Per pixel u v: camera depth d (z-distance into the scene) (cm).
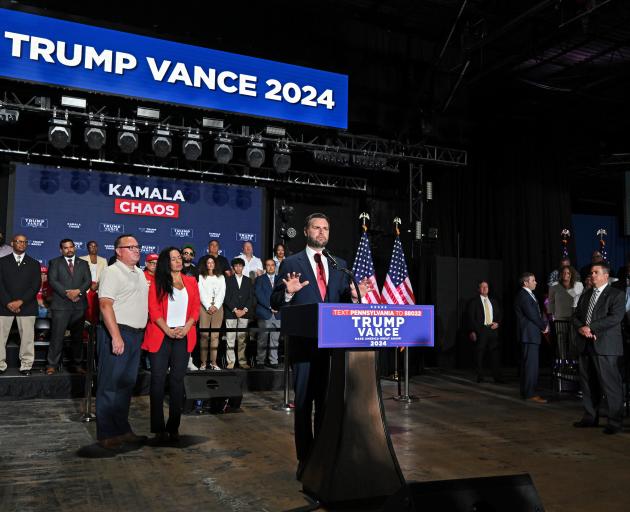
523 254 1268
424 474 377
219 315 807
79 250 925
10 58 759
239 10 928
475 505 215
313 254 345
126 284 427
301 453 326
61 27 786
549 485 356
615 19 939
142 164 975
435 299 1162
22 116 907
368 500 289
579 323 550
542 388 858
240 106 884
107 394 432
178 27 884
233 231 1030
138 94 825
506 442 478
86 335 784
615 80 1151
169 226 986
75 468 383
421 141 1031
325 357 331
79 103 800
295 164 1095
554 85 1209
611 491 344
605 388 523
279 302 341
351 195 1134
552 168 1328
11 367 744
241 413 605
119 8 850
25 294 704
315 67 939
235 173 1044
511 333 1243
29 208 902
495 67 1045
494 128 1261
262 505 310
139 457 412
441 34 1075
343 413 290
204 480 357
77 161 946
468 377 979
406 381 704
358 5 999
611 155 1320
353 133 1027
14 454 420
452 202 1234
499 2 928
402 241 1128
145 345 452
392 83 1032
